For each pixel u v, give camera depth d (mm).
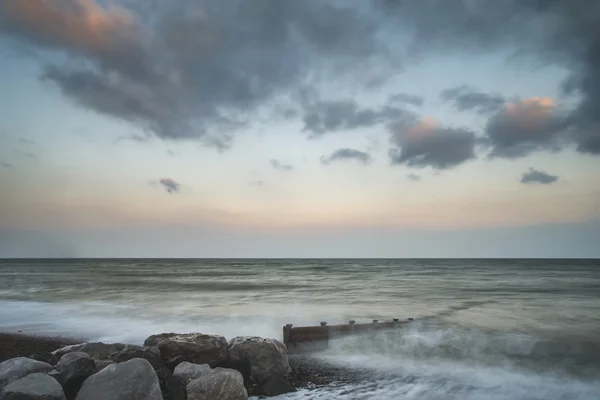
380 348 15883
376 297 35156
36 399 7742
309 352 15617
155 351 11375
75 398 8445
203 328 19906
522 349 15648
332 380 12070
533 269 107750
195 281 59656
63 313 24766
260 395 10578
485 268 117438
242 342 12172
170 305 28859
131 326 20406
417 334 17828
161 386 9641
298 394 10766
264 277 75000
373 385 11625
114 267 134250
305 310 26078
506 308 27078
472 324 20453
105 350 11602
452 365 13805
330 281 60625
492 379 12266
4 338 17766
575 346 16016
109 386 8469
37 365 9422
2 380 8875
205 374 9898
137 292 39938
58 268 119750
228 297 35312
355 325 17328
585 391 11305
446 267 130625
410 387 11469
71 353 10430
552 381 12156
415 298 34000
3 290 41406
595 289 42625
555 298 33812
